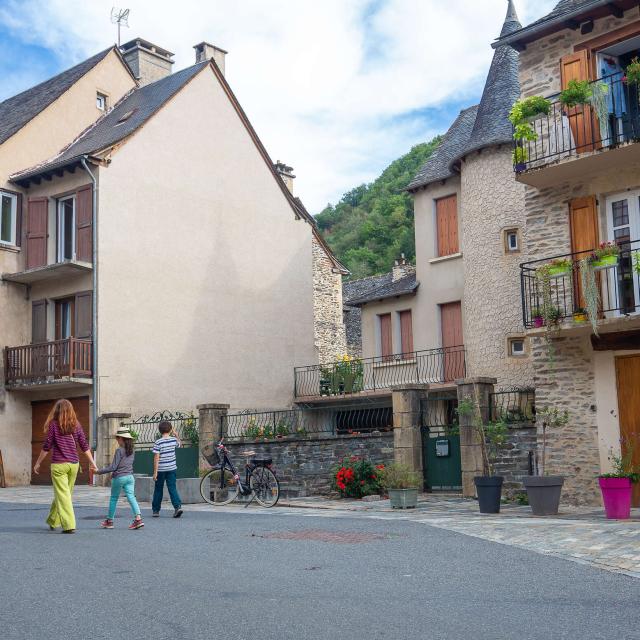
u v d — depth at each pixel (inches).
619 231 585.3
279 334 1142.3
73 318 973.2
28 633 218.5
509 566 309.6
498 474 627.8
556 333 578.6
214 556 345.7
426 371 1016.9
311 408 1122.0
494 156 898.7
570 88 574.9
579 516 500.7
